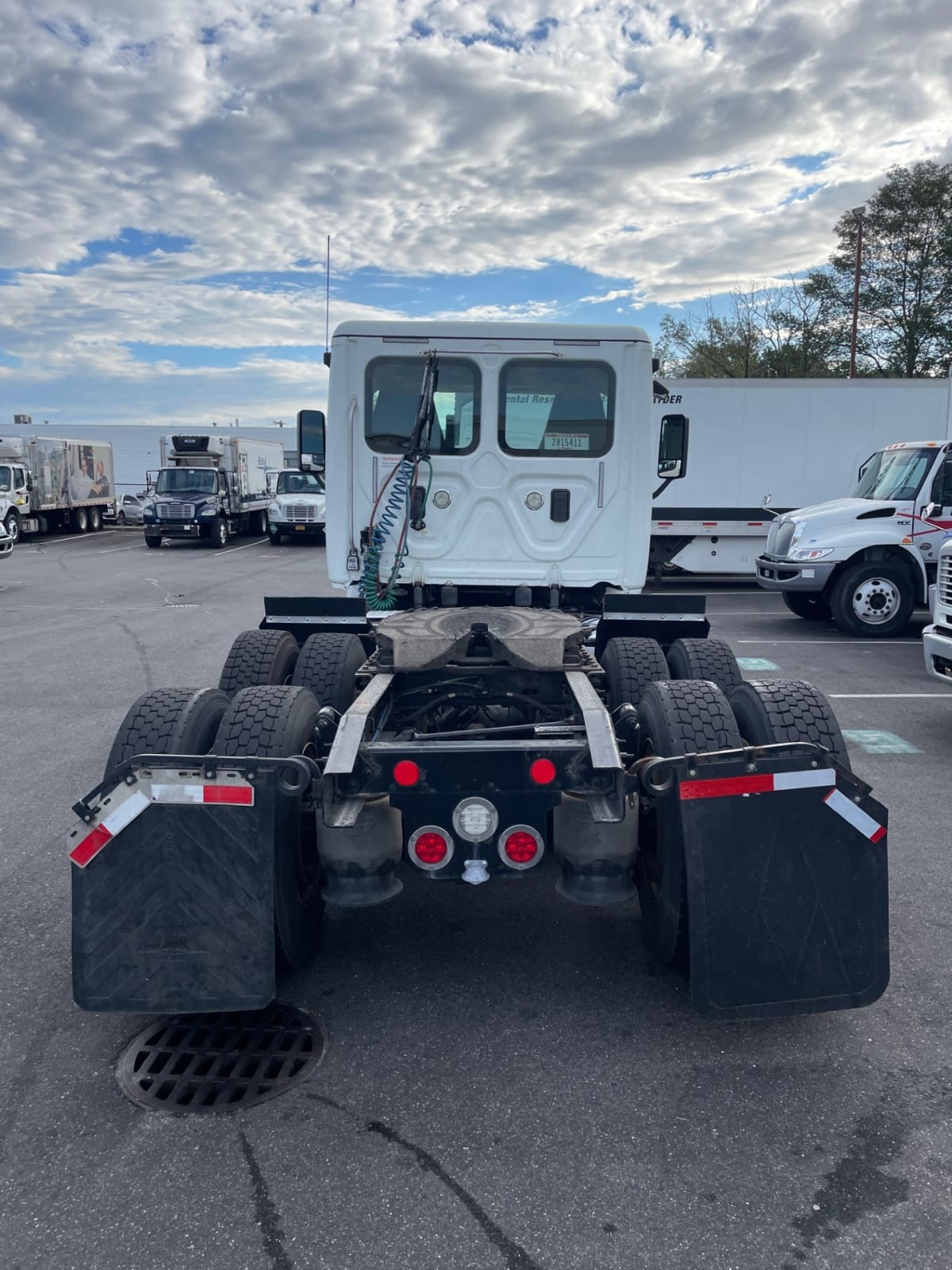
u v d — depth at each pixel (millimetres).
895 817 5332
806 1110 2811
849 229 42438
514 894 4441
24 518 29062
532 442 5730
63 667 9906
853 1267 2227
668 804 3234
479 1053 3125
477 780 3133
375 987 3570
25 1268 2236
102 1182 2529
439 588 5867
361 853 3273
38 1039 3225
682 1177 2525
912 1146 2648
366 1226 2363
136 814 2875
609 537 5840
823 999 2926
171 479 28281
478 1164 2584
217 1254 2277
